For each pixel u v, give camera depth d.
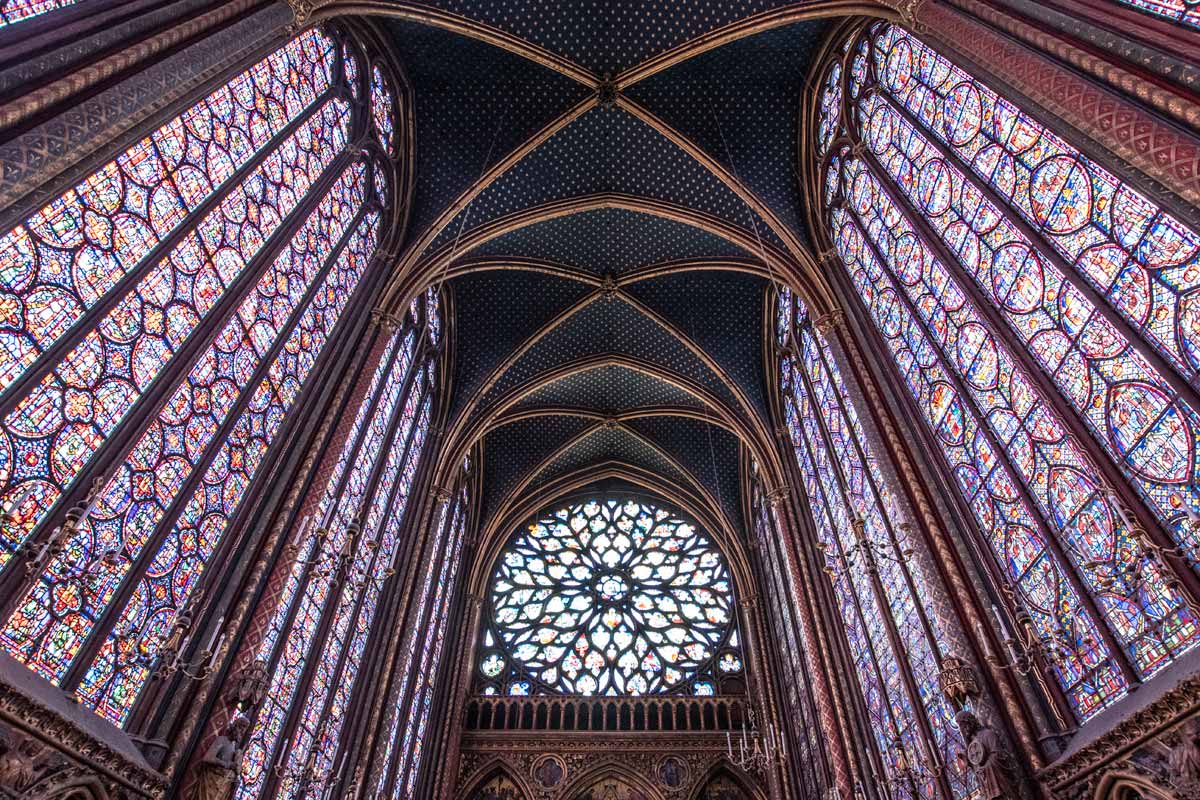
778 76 19.95
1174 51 8.76
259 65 13.68
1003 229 12.21
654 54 19.27
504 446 30.83
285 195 14.59
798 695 22.41
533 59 18.88
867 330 16.98
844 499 18.83
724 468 31.11
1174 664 8.54
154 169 10.78
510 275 24.86
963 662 11.23
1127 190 9.69
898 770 15.36
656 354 27.47
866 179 17.44
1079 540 10.28
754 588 28.28
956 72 13.66
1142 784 8.46
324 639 14.98
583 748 24.89
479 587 29.50
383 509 19.02
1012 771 10.07
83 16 9.45
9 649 7.99
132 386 10.16
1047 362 11.14
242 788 11.65
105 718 9.32
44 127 8.41
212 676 10.41
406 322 21.17
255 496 12.89
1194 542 8.21
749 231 21.47
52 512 8.69
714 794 24.05
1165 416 8.98
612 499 33.06
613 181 22.19
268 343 13.75
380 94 19.06
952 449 13.54
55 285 9.01
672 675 27.55
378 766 16.83
